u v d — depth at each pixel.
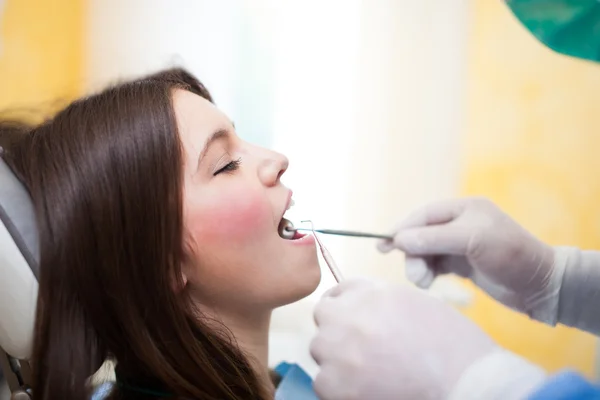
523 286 0.90
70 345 0.67
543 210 1.26
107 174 0.67
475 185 1.30
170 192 0.67
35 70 1.30
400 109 1.32
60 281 0.67
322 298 0.66
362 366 0.55
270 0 1.32
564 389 0.43
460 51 1.29
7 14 1.29
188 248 0.69
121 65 1.32
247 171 0.73
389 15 1.31
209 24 1.32
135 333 0.67
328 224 1.35
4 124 0.89
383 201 1.34
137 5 1.32
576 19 0.94
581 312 0.90
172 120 0.70
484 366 0.50
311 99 1.34
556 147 1.25
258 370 0.77
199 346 0.68
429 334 0.55
